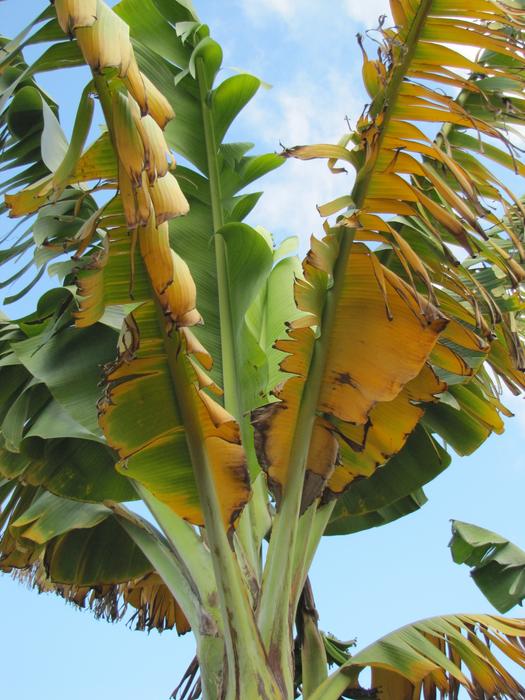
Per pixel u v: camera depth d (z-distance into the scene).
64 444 4.30
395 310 3.21
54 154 4.46
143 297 2.98
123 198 2.60
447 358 3.48
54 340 4.04
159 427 3.20
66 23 2.19
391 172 3.18
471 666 3.43
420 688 3.83
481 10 3.13
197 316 2.83
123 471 3.28
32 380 4.27
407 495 4.90
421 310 2.99
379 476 4.52
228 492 3.19
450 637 3.48
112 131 2.59
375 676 3.90
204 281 3.98
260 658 3.04
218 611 3.47
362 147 3.17
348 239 3.23
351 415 3.26
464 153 3.57
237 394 3.84
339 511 4.46
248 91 4.26
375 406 3.49
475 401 4.26
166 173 2.57
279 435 3.37
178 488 3.31
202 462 3.18
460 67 3.20
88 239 2.76
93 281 2.83
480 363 4.05
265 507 3.99
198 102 4.33
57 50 2.64
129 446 3.19
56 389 3.83
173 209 2.62
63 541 4.59
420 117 3.19
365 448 3.60
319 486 3.42
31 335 4.40
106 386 3.10
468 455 4.45
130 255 2.83
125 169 2.47
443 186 3.12
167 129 4.18
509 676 3.34
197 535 3.77
